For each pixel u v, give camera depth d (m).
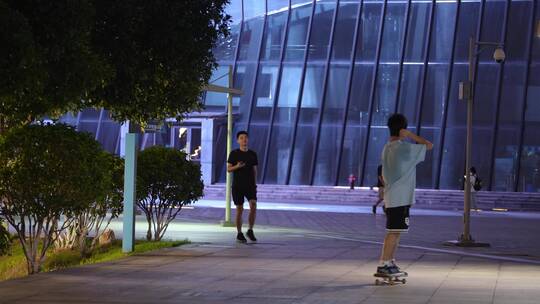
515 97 66.38
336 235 29.67
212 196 69.50
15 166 18.64
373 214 46.78
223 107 72.56
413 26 69.19
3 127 21.11
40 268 20.11
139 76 20.03
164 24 19.67
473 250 25.27
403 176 15.95
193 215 41.97
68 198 19.30
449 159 66.31
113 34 19.36
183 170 25.19
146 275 16.98
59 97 16.38
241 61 73.31
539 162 65.25
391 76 68.88
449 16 68.56
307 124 70.12
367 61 69.69
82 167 19.17
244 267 18.62
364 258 20.95
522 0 67.56
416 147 16.00
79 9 15.62
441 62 68.06
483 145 66.12
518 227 38.84
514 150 65.75
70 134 19.45
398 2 69.75
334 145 69.12
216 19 20.80
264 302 13.62
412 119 67.81
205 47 20.77
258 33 73.31
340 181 68.44
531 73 66.38
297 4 72.50
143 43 19.88
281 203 61.81
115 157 24.25
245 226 33.72
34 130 18.97
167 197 25.09
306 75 70.94
